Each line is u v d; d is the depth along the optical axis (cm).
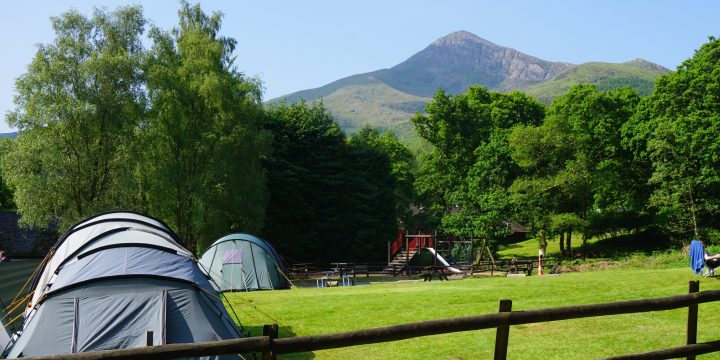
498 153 4947
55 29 3856
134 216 1487
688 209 4344
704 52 4519
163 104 4159
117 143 3831
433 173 6381
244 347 507
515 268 3759
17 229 4716
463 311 1616
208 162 4341
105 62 3762
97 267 1100
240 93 4644
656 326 1337
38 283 1375
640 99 5588
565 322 1402
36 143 3600
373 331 545
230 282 2795
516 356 1113
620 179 5122
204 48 4394
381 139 8544
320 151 6044
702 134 4184
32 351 978
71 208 3753
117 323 1023
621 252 4912
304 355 1168
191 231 4378
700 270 2067
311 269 5434
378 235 6231
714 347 717
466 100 6425
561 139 4741
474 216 4753
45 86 3681
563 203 4975
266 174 5409
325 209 5953
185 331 1037
